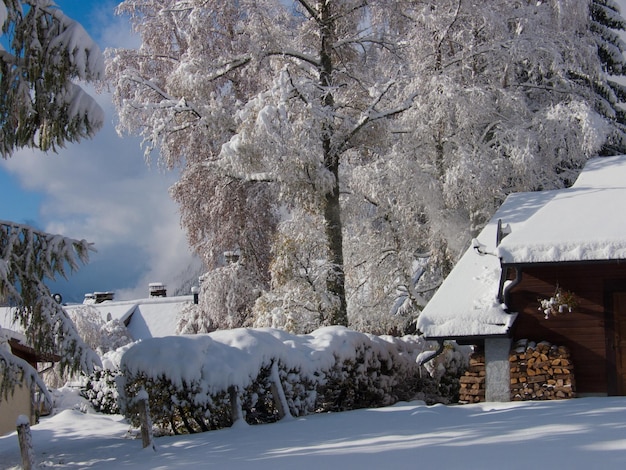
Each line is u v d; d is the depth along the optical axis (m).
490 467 5.87
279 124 17.59
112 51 24.77
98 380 21.75
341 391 14.45
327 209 19.92
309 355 13.16
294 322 18.88
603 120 20.03
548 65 21.70
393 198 20.91
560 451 6.27
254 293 24.72
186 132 22.09
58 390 24.06
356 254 22.67
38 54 11.07
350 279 22.64
